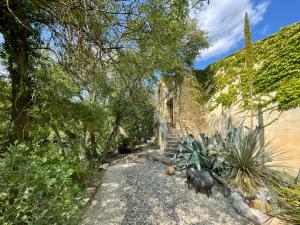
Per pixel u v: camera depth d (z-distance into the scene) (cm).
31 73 395
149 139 1430
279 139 576
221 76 938
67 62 356
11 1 272
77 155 491
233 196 434
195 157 512
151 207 434
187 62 1086
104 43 313
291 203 229
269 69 653
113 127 1061
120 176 662
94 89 453
